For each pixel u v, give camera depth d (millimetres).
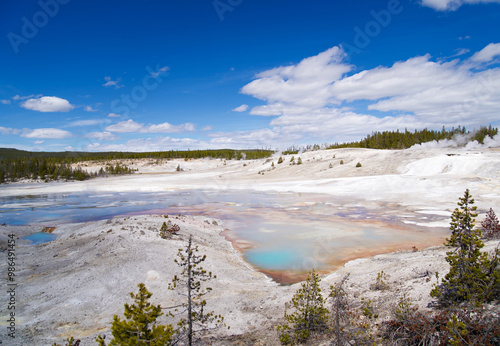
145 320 5438
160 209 31875
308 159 81125
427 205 26984
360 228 20438
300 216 25453
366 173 54344
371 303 7883
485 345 4535
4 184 71562
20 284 10984
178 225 20000
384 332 6180
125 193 48562
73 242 16484
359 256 14641
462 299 6453
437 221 21578
